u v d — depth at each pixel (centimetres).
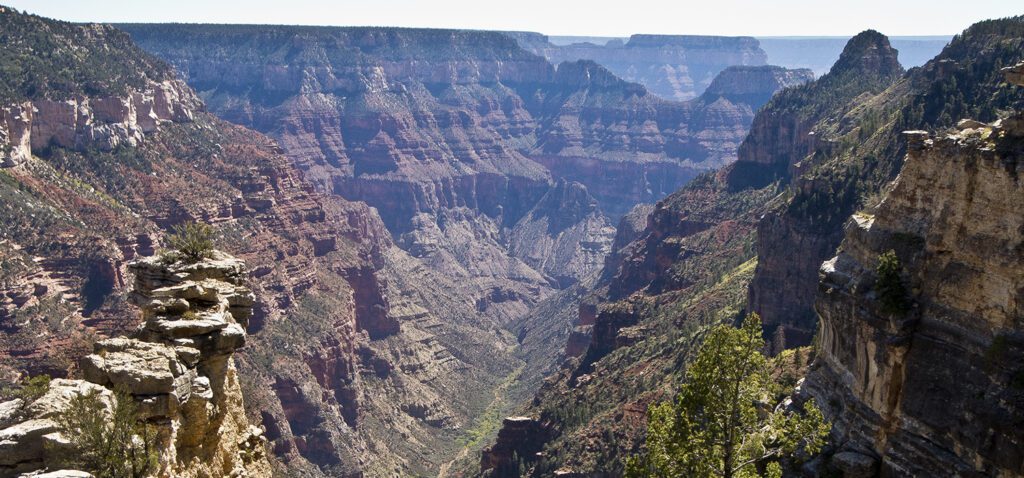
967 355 4903
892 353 5191
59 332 13938
